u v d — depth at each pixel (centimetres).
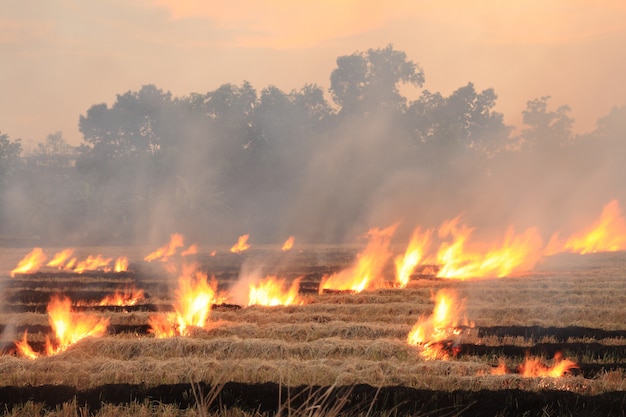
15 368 1750
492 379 1600
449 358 1911
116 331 2403
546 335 2242
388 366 1717
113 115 12431
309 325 2281
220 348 1947
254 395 1501
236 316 2605
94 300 3362
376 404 1455
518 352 1977
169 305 3045
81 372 1700
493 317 2628
